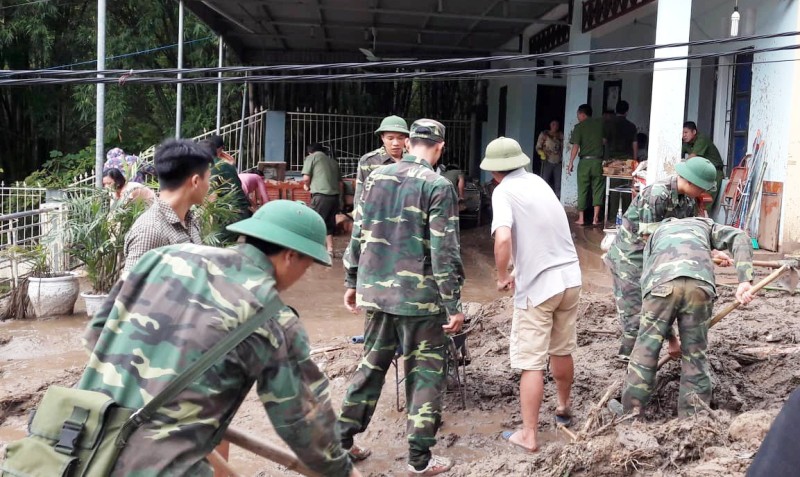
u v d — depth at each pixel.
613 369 5.63
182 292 2.15
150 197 7.72
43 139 22.38
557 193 14.44
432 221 4.00
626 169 11.78
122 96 19.59
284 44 16.66
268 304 2.17
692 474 3.51
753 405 4.92
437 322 4.13
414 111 18.73
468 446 4.63
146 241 3.73
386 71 17.38
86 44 20.34
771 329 6.21
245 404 5.29
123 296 2.20
